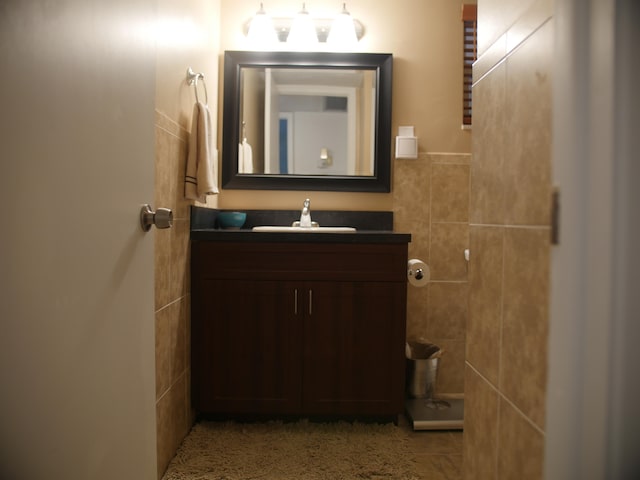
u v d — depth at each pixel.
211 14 2.11
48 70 0.57
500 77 0.83
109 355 0.75
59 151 0.59
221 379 1.80
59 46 0.59
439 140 2.28
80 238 0.65
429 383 2.07
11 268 0.50
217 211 2.22
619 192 0.46
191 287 1.79
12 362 0.50
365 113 2.29
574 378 0.49
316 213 2.26
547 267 0.64
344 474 1.48
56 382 0.59
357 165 2.29
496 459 0.83
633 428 0.47
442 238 2.26
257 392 1.80
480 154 0.93
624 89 0.45
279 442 1.69
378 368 1.80
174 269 1.59
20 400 0.52
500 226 0.82
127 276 0.82
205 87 1.94
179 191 1.64
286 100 2.29
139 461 0.88
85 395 0.66
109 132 0.74
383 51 2.30
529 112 0.71
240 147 2.29
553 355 0.53
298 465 1.53
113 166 0.76
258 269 1.78
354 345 1.79
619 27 0.45
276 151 2.29
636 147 0.46
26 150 0.52
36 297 0.55
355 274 1.78
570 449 0.51
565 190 0.50
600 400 0.48
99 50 0.70
